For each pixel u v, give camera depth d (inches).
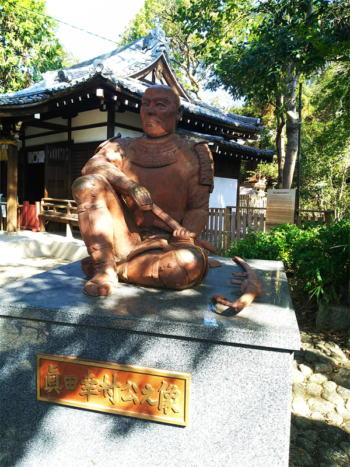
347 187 542.0
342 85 173.3
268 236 197.8
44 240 316.2
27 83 655.1
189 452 68.5
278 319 68.7
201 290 87.0
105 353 71.5
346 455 86.6
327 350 139.9
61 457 74.9
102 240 84.7
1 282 219.5
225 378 65.9
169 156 93.8
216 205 444.1
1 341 77.4
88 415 73.2
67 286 90.0
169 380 67.7
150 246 86.9
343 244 153.2
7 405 77.6
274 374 63.7
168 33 697.6
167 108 95.3
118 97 286.7
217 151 374.0
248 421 65.4
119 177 87.2
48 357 73.7
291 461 84.1
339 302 162.1
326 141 209.8
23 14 581.0
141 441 70.5
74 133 359.9
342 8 214.7
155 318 67.6
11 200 346.0
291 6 250.1
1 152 353.1
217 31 299.4
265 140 761.6
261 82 268.8
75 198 86.3
